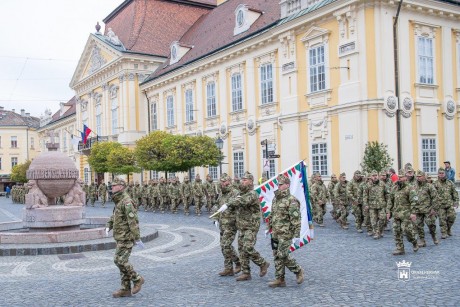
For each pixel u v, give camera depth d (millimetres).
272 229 7969
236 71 30828
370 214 13156
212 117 33281
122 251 7598
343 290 7496
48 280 9141
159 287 8234
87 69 51000
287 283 8133
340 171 22781
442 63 23734
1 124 82062
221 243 8977
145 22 45531
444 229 12523
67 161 15359
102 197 32844
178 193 24062
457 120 24125
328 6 22812
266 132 28156
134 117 42969
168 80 38469
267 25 27828
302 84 25328
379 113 21266
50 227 14695
